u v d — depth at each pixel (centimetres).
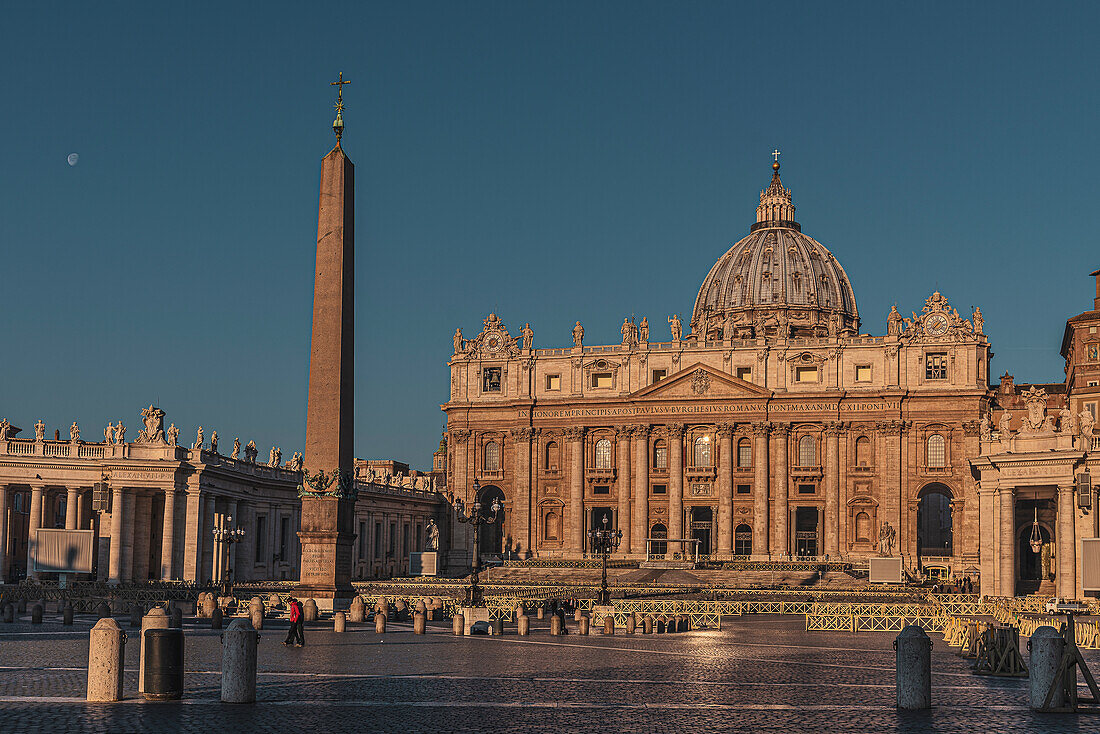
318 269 5638
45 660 3509
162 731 2175
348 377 5738
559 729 2308
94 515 10119
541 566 13425
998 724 2414
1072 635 2691
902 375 13700
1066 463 6988
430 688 2925
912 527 13475
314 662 3578
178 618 5203
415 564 12825
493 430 15000
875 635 5550
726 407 14150
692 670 3566
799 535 14025
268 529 11138
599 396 14612
